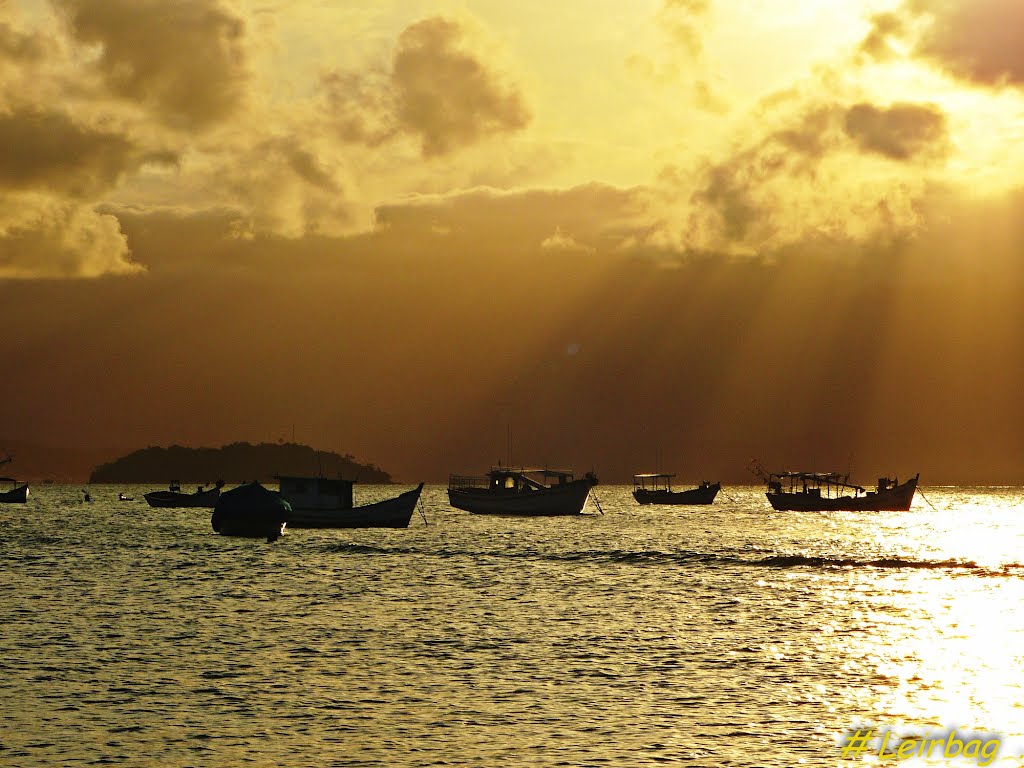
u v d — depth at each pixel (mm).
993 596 72938
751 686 42094
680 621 59594
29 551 112625
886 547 127250
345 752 32906
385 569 92000
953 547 127812
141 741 34000
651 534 151375
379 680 42938
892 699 39938
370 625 57594
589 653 49062
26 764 31609
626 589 76438
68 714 37250
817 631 56031
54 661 46406
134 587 76500
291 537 133125
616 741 34188
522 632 55219
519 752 32906
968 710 38219
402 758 32312
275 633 54594
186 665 45781
